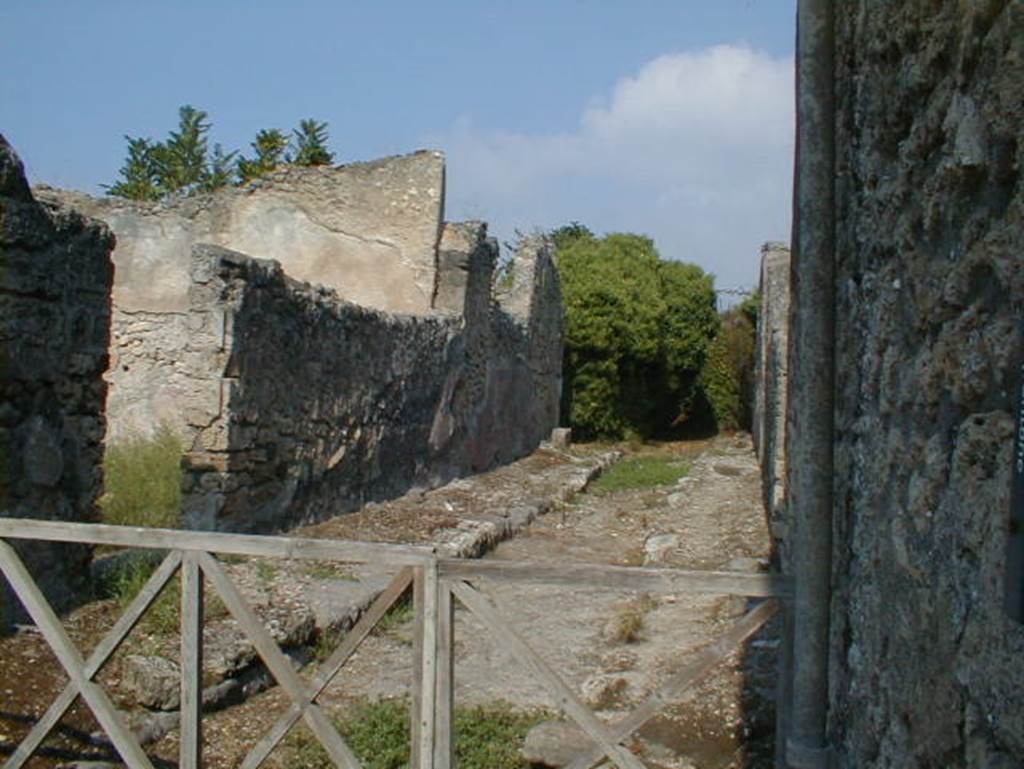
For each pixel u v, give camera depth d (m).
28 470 4.64
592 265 21.89
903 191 2.33
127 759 3.29
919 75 2.17
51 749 3.68
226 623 4.89
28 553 4.59
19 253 4.54
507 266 19.08
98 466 5.23
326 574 6.44
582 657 5.58
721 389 25.28
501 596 6.91
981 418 1.77
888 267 2.49
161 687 4.11
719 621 6.13
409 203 12.34
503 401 14.92
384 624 5.89
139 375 10.28
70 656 3.32
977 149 1.79
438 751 3.01
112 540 3.26
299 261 12.42
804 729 2.90
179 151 19.55
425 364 11.18
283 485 7.78
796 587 2.94
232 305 6.88
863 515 2.66
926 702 2.02
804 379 3.09
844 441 2.93
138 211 11.04
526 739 4.04
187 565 3.20
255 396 7.24
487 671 5.32
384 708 4.44
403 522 8.87
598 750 2.95
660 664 5.37
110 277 5.33
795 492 3.19
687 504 11.88
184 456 6.86
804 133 3.14
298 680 3.12
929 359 2.10
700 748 4.20
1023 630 1.53
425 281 12.34
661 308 21.98
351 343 9.11
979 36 1.79
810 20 3.13
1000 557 1.63
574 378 21.22
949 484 1.92
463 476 12.84
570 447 18.80
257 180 12.41
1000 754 1.62
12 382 4.52
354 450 9.25
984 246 1.76
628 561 8.73
